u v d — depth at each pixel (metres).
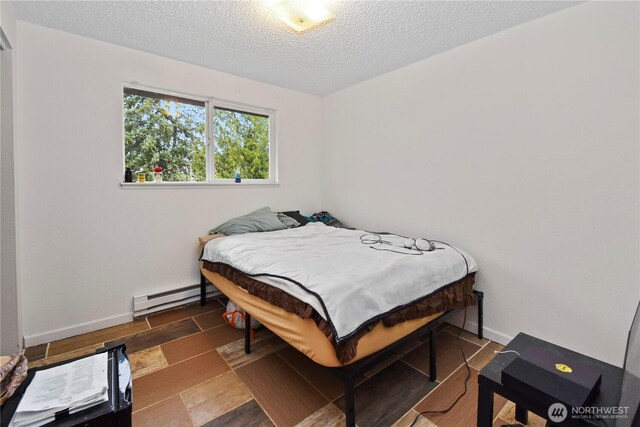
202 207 2.74
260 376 1.69
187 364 1.80
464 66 2.22
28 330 1.99
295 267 1.60
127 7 1.79
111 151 2.26
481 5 1.74
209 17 1.89
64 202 2.09
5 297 1.79
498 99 2.04
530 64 1.89
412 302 1.55
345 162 3.29
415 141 2.58
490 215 2.12
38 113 1.97
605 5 1.61
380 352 1.43
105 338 2.11
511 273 2.03
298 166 3.42
